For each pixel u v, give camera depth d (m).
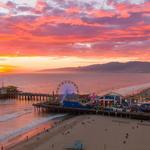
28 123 123.06
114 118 124.06
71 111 149.12
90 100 165.50
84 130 98.12
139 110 133.75
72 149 76.62
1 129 111.19
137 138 87.19
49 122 125.00
